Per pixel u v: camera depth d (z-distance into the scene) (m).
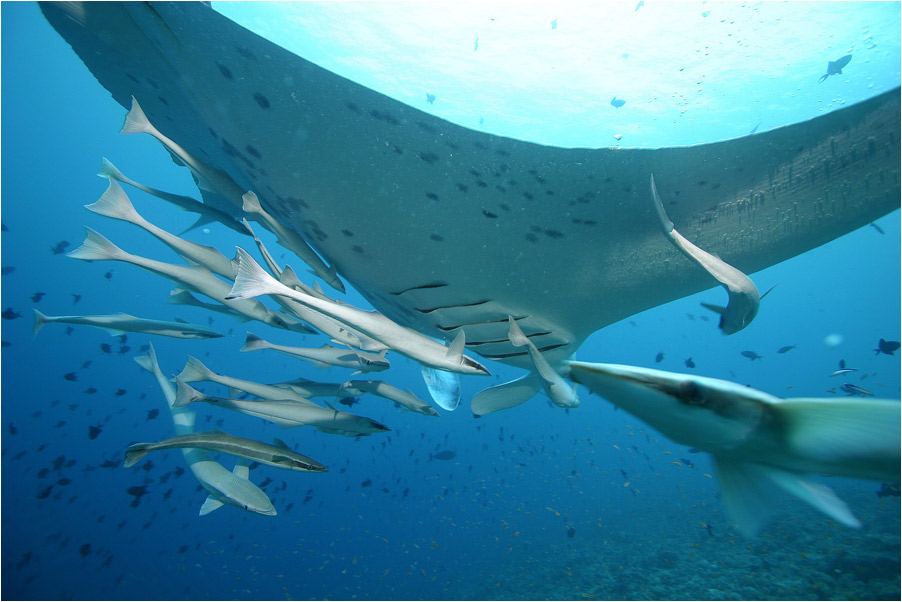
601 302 2.38
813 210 1.96
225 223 2.72
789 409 0.59
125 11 1.73
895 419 0.53
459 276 2.21
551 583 9.23
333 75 1.64
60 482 6.27
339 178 1.95
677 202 2.05
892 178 1.81
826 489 0.62
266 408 2.55
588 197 1.98
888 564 5.95
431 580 11.52
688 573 7.64
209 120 2.03
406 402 2.94
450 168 1.86
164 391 3.25
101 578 12.10
